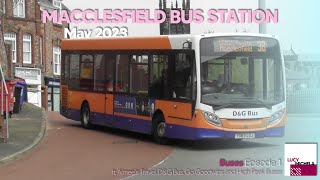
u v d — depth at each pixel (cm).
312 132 1847
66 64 2116
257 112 1420
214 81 1400
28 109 2662
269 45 1462
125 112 1702
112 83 1780
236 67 1423
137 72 1639
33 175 1064
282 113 1464
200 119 1380
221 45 1412
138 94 1634
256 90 1438
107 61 1811
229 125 1393
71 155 1331
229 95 1403
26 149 1346
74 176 1052
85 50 1966
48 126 2112
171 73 1479
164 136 1512
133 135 1792
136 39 1648
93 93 1908
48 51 4800
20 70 4378
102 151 1402
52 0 4944
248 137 1410
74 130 1948
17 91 2425
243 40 1436
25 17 4466
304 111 3186
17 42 4381
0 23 2612
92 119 1919
